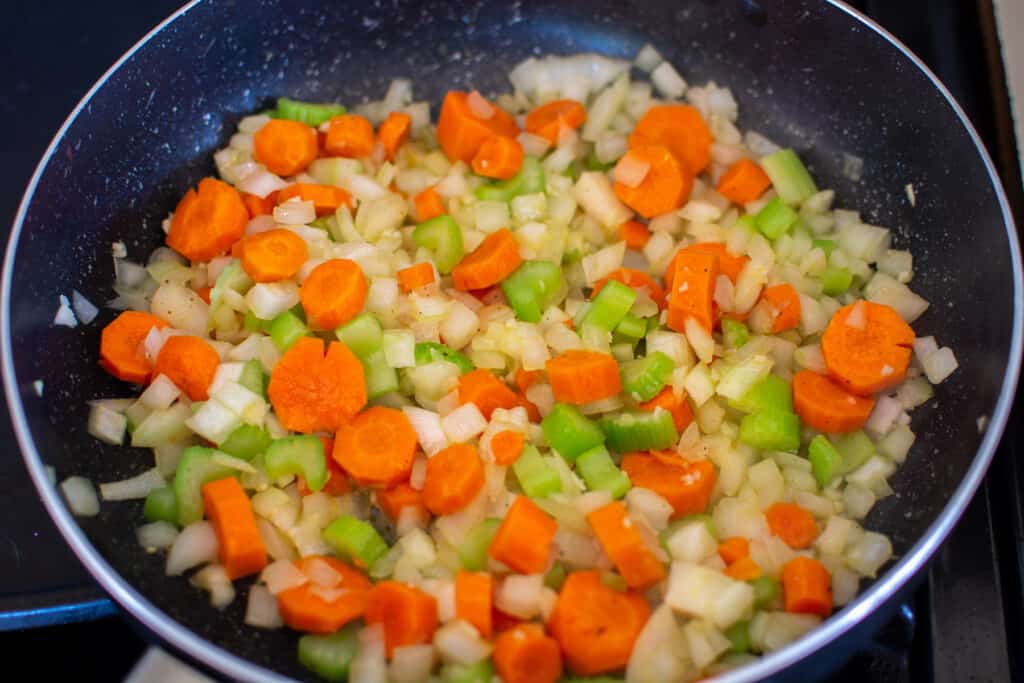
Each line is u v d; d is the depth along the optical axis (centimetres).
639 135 47
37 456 36
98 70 48
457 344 42
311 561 37
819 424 41
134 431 40
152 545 38
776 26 46
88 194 41
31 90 47
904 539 38
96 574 34
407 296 43
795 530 38
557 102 48
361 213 45
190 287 43
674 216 46
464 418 40
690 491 39
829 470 40
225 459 39
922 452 40
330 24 47
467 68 49
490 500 39
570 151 47
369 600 36
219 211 43
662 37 48
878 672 38
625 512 37
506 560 37
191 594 37
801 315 43
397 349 41
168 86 44
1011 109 43
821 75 46
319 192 45
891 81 44
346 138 46
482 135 47
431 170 47
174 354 40
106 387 41
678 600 36
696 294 42
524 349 41
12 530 39
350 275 41
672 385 41
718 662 36
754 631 36
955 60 45
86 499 38
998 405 36
